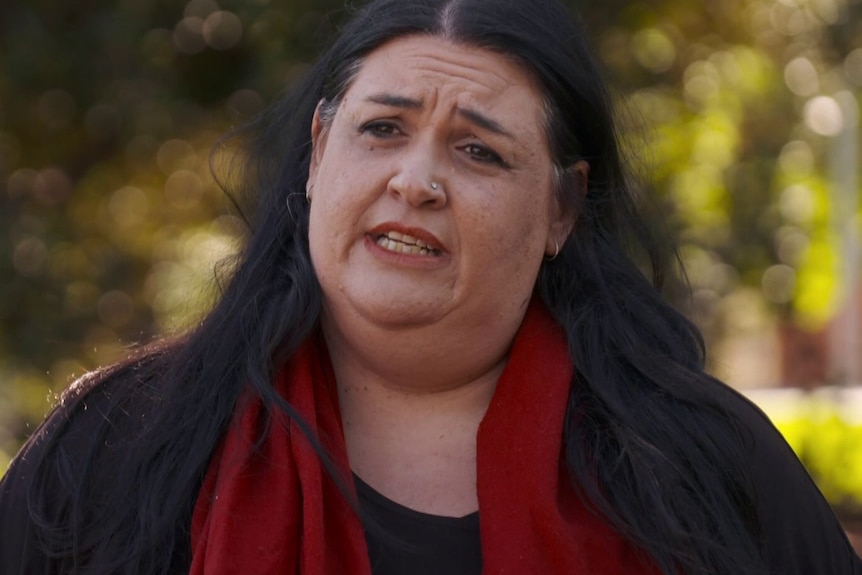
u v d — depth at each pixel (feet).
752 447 14.02
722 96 41.34
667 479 13.19
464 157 13.25
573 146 14.21
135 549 12.71
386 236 13.12
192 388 13.55
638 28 37.17
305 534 12.32
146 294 41.52
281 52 33.12
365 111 13.29
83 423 13.65
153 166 40.47
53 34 37.81
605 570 12.79
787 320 44.50
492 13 13.50
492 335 13.58
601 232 15.21
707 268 40.60
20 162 40.45
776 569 13.69
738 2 40.68
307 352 13.67
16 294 39.42
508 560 12.59
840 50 41.27
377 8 13.92
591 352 14.17
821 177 48.01
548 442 13.21
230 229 18.01
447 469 13.61
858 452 48.85
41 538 13.08
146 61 38.14
